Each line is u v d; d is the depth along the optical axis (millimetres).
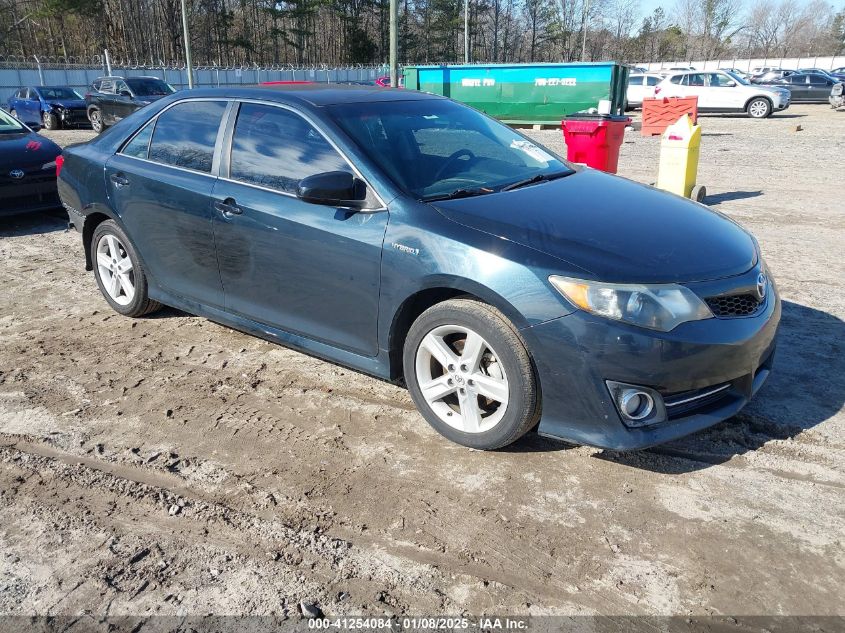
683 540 2689
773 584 2459
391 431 3525
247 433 3533
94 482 3137
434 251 3131
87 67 37531
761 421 3518
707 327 2887
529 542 2697
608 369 2814
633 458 3236
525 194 3529
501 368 3072
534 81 20500
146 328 4949
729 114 25906
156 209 4383
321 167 3611
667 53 86750
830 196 9391
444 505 2930
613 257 2930
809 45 87562
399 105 4086
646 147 15859
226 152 4062
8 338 4773
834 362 4191
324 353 3779
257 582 2520
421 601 2420
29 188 7582
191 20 69125
